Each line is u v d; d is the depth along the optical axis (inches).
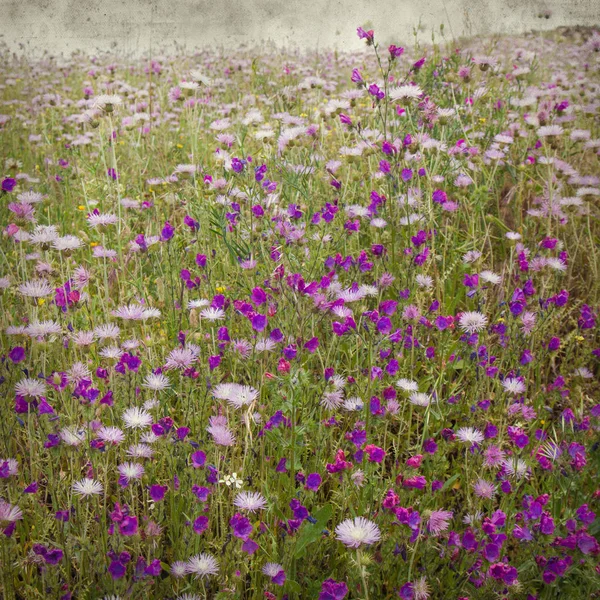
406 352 106.3
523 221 152.2
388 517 69.2
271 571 65.7
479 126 172.7
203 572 65.4
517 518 76.7
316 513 69.9
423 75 175.0
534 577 70.9
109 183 143.4
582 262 143.6
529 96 189.8
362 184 147.0
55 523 76.2
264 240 118.9
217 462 72.3
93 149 198.8
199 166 151.5
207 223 132.5
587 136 155.1
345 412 94.4
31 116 234.7
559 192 150.6
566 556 69.0
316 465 83.4
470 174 157.2
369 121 160.9
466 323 100.3
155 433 73.2
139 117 192.5
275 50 333.7
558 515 78.8
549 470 80.7
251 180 124.1
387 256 120.7
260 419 83.1
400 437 96.1
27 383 74.6
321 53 339.0
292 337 93.6
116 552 65.2
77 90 285.7
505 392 92.0
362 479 71.1
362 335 94.4
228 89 266.1
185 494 75.1
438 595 71.2
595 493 77.2
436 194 126.6
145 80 284.5
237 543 65.6
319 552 73.2
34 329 84.7
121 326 105.8
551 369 117.9
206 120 210.5
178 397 87.1
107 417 85.7
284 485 77.4
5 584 66.0
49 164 184.1
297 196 137.8
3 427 78.5
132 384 83.3
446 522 71.1
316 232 120.6
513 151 174.4
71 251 99.7
